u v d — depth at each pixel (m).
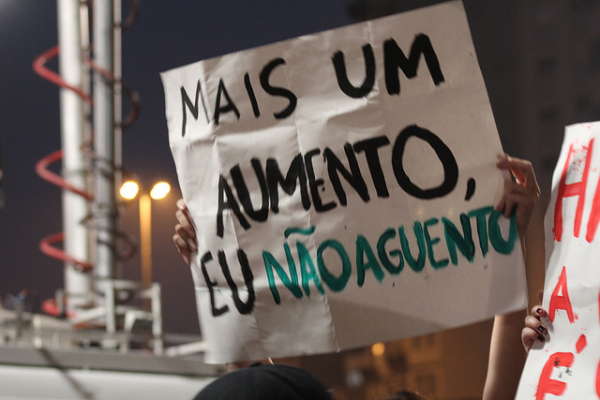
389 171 2.22
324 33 2.28
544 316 2.11
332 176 2.25
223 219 2.37
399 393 2.81
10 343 5.35
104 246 6.69
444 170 2.21
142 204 12.28
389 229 2.22
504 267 2.18
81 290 6.74
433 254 2.20
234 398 1.30
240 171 2.35
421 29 2.23
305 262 2.27
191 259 2.52
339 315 2.22
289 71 2.31
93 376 4.85
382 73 2.24
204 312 2.45
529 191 2.19
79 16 7.16
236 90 2.36
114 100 6.86
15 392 4.65
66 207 6.96
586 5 35.84
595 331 1.99
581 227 2.09
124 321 6.37
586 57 35.38
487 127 2.21
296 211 2.28
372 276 2.22
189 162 2.47
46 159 7.12
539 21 36.38
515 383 2.23
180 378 5.07
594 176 2.09
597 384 1.95
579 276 2.05
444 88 2.22
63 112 7.12
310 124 2.28
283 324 2.29
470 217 2.20
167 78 2.53
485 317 2.17
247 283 2.34
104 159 6.77
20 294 5.53
